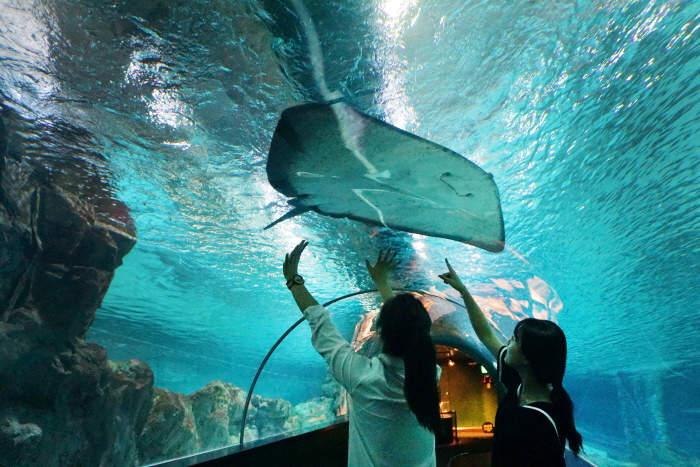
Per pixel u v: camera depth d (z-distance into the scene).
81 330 6.64
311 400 11.37
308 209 4.62
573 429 1.49
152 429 8.17
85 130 4.27
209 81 3.44
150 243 7.90
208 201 5.86
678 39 3.83
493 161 4.61
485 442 11.53
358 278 7.74
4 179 4.71
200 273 9.33
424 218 4.58
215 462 3.05
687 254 9.01
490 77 3.58
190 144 4.45
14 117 4.05
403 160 3.52
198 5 2.79
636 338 14.98
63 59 3.27
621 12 3.39
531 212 5.76
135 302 11.71
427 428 1.60
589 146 4.96
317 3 2.76
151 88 3.58
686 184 6.57
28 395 5.63
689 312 12.59
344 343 1.79
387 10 2.88
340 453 6.51
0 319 5.37
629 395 27.98
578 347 14.84
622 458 23.86
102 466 6.68
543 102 4.02
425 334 1.72
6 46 3.13
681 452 22.44
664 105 4.78
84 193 5.71
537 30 3.35
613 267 8.59
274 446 4.16
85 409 6.30
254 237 7.05
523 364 1.63
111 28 2.97
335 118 3.06
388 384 1.66
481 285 7.25
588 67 3.82
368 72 3.25
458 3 2.99
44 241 5.64
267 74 3.30
